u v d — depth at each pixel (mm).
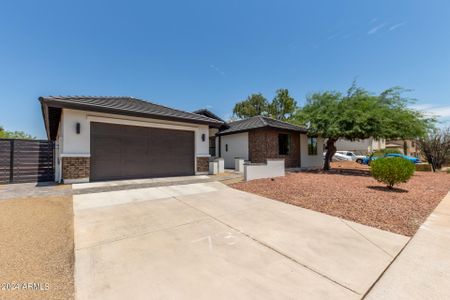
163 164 11188
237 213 5648
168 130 11430
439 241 4102
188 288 2570
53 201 6113
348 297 2477
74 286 2564
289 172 14961
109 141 9602
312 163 19719
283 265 3158
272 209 6066
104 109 8914
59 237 3904
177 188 8430
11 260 3090
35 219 4684
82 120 8914
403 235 4391
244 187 8953
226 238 4074
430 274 2979
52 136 15914
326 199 7133
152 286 2592
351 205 6461
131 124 10117
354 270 3059
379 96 15109
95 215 5137
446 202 7109
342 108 14727
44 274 2801
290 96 32281
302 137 18828
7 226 4242
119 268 2967
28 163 9695
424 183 11344
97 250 3467
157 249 3562
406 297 2494
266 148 15984
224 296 2441
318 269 3068
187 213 5512
